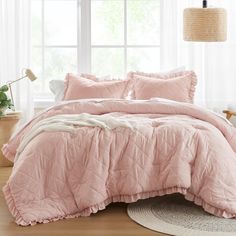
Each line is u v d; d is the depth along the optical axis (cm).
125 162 682
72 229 646
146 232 638
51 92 967
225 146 703
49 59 967
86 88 865
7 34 933
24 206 668
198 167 681
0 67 934
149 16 959
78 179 682
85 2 957
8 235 633
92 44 965
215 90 931
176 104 763
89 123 708
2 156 888
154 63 962
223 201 668
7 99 898
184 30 866
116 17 960
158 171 686
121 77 963
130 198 677
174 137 691
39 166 681
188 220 664
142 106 766
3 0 930
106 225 656
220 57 925
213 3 923
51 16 962
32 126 778
